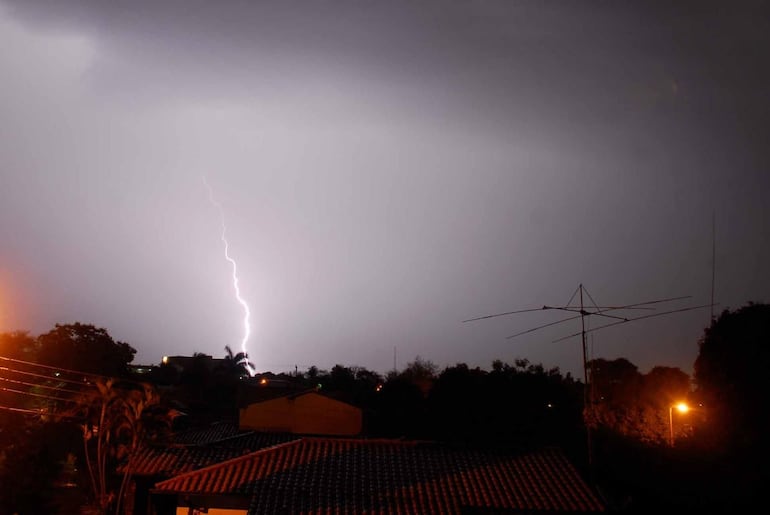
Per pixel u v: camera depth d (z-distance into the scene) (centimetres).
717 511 2978
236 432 4625
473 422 4881
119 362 5000
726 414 3275
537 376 5253
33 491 3506
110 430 3562
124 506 3241
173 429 4928
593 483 2805
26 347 4628
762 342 3234
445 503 2561
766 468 3053
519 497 2625
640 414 3997
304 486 2642
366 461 2858
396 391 5700
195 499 2938
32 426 3819
